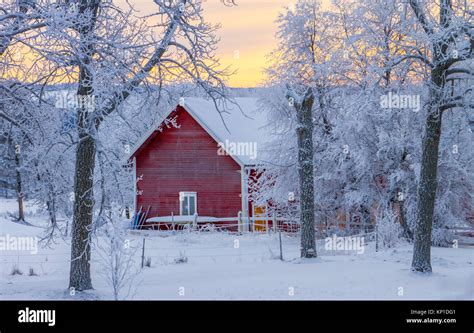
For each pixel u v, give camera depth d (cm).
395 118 3459
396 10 2386
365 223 3666
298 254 2923
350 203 3606
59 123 1956
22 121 1997
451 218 3391
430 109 2120
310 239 2625
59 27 1525
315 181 3794
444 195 3369
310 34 3728
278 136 3953
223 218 4338
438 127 2131
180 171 4475
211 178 4412
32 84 1752
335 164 3728
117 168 1708
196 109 4534
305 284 1984
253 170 4375
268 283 2012
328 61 3397
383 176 3638
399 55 2241
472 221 3634
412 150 3506
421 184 2173
